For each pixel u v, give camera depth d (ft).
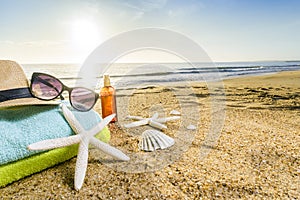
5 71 4.03
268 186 3.41
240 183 3.49
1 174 3.16
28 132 3.50
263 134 5.93
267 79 18.08
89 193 3.22
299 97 11.54
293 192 3.24
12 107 3.73
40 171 3.68
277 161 4.29
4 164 3.21
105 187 3.38
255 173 3.82
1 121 3.45
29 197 3.10
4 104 3.53
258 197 3.14
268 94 12.30
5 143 3.20
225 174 3.78
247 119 7.54
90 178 3.60
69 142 3.67
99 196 3.16
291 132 6.15
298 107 9.43
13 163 3.29
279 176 3.71
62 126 3.89
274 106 9.62
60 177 3.59
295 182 3.52
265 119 7.62
